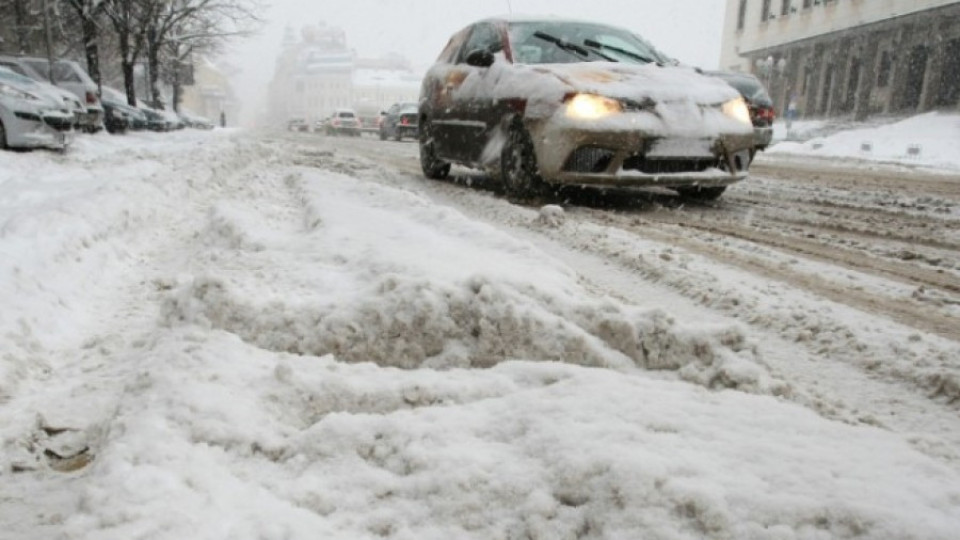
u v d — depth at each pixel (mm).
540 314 2070
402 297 2109
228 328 2141
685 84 5719
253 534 1148
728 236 4523
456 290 2127
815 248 4191
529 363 1869
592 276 3295
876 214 5883
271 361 1910
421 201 4602
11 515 1399
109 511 1168
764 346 2395
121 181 5008
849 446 1343
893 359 2195
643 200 6352
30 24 24438
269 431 1551
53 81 14695
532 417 1471
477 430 1470
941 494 1152
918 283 3291
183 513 1172
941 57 29812
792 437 1380
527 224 4688
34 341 2279
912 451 1357
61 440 1693
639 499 1148
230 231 3756
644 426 1417
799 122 36219
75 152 10195
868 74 33656
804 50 38656
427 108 7914
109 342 2393
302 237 3504
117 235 3822
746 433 1392
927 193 7902
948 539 1026
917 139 24609
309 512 1260
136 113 19641
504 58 6461
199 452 1405
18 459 1613
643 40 7023
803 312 2652
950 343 2322
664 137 5332
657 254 3656
